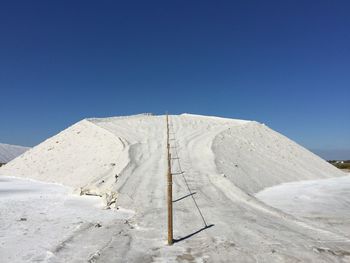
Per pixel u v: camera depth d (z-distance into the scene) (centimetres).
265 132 4275
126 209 1778
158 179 2311
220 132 3738
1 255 1078
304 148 4369
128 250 1116
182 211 1678
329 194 2402
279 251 1107
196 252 1102
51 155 3512
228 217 1569
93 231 1355
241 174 2708
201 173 2483
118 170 2469
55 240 1237
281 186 2764
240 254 1080
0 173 3556
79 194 2205
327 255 1080
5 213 1684
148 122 4125
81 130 3816
